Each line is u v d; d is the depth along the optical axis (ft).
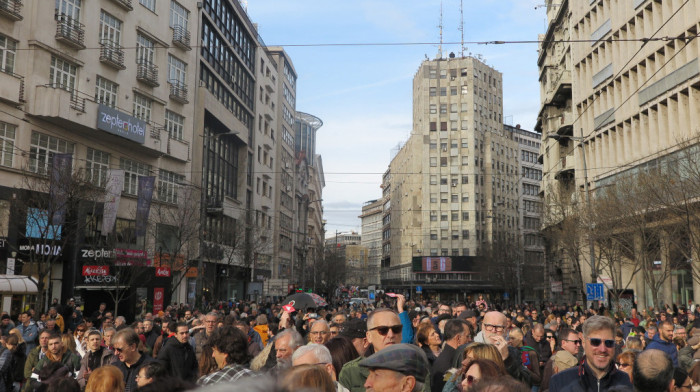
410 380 12.32
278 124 279.28
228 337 20.61
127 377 25.36
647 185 97.50
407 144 390.63
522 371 23.66
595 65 161.48
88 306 121.60
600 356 16.28
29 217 95.14
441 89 357.61
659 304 134.31
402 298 27.91
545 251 224.53
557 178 184.24
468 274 337.11
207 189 175.94
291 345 21.81
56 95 107.24
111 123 120.57
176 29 153.28
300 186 354.54
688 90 116.67
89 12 121.60
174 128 153.48
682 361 33.22
